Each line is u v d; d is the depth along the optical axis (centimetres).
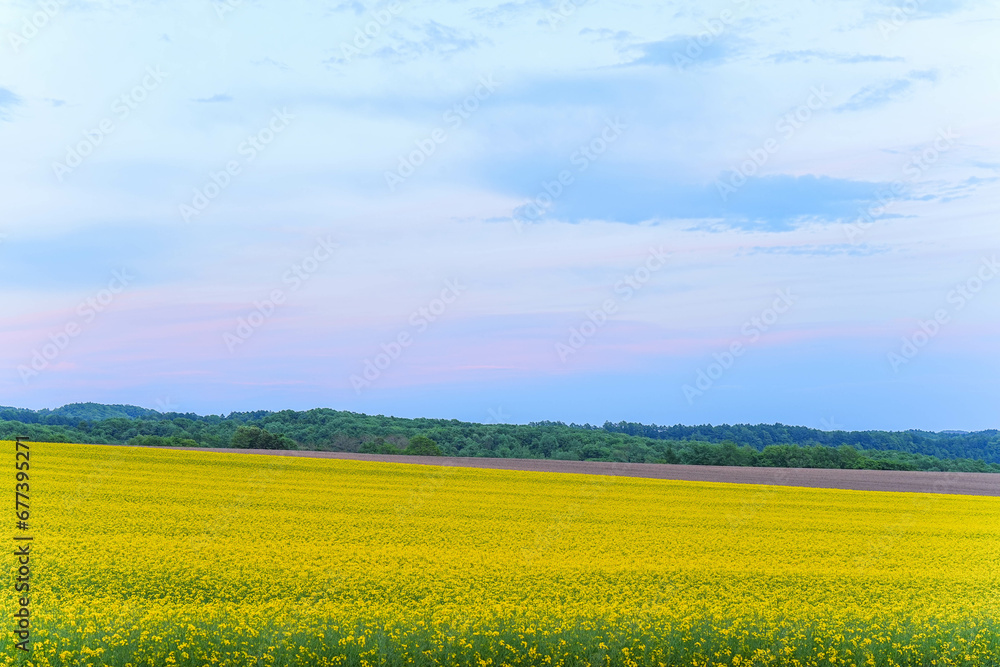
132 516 2244
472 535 2180
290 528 2175
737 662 1195
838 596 1633
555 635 1232
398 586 1563
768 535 2375
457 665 1126
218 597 1450
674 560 1923
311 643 1161
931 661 1226
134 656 1104
